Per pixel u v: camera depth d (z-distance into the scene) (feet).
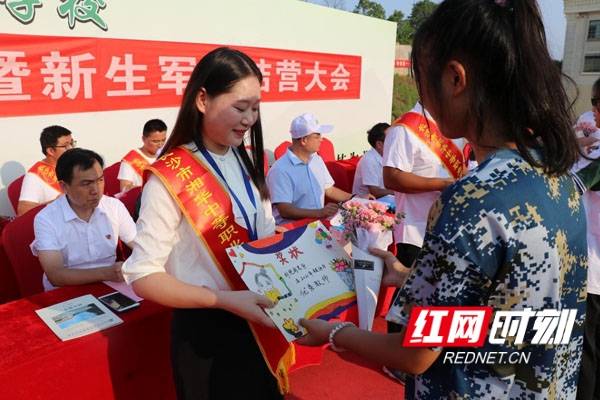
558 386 2.59
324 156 17.42
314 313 3.79
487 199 2.23
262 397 4.28
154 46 13.82
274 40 17.20
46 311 5.05
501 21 2.22
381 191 12.07
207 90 3.82
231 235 4.11
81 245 6.47
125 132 13.64
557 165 2.33
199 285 4.05
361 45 20.98
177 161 4.00
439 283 2.31
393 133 7.13
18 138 11.60
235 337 4.11
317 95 19.40
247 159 4.42
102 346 4.61
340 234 4.58
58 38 11.87
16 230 6.97
